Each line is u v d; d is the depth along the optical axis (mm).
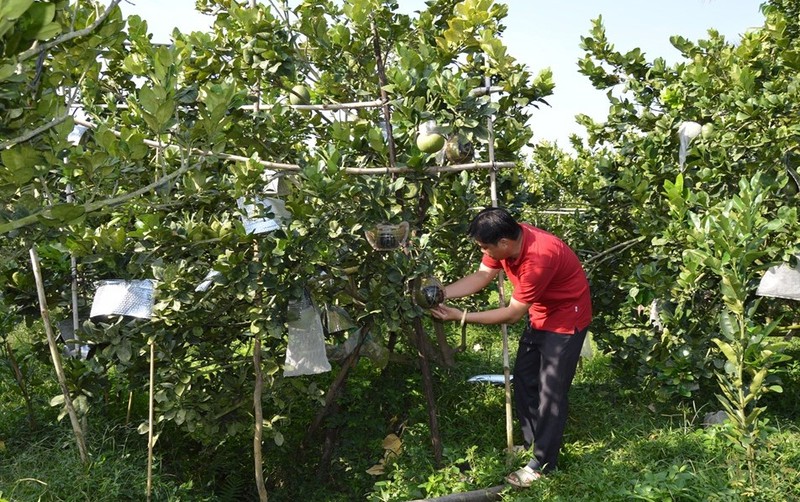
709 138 5383
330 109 4805
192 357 4527
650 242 5863
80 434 4105
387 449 4879
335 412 5195
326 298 4473
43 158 2799
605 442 4645
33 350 4910
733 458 3945
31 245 3008
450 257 5695
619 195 5668
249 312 4039
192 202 4176
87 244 3982
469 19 4926
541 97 4949
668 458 4254
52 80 3092
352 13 4828
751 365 3809
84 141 4684
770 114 5230
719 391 5121
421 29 5613
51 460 4199
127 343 4113
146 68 4586
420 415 5137
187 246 4039
